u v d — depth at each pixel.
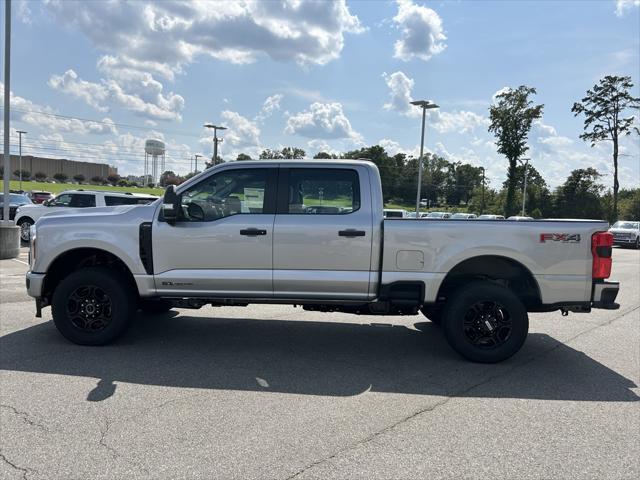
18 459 3.18
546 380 4.95
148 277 5.54
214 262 5.46
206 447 3.39
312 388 4.58
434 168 118.69
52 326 6.47
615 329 7.28
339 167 5.50
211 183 5.56
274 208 5.48
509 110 59.09
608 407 4.28
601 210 63.03
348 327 6.96
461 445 3.51
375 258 5.36
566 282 5.28
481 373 5.12
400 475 3.09
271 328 6.79
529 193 70.50
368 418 3.94
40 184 94.50
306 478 3.03
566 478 3.10
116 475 3.01
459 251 5.29
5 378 4.63
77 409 3.96
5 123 14.10
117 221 5.59
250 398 4.30
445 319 5.39
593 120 56.41
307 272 5.39
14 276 10.54
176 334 6.34
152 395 4.30
